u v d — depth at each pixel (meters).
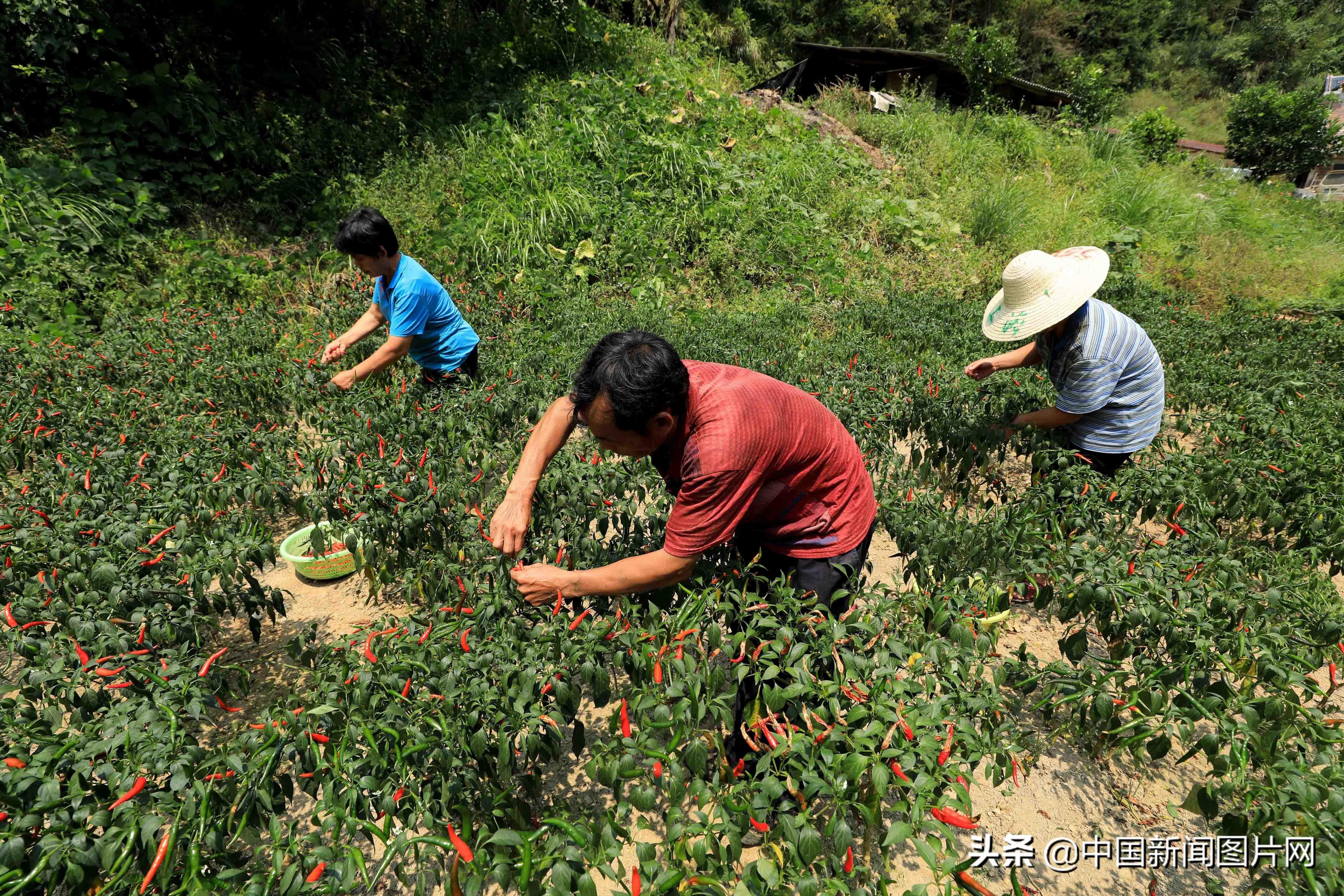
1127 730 2.20
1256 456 3.61
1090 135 15.84
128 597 2.29
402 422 3.56
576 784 2.55
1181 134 20.78
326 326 5.55
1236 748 1.93
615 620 2.06
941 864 1.74
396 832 2.19
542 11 12.16
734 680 1.86
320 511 3.01
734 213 8.45
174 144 7.49
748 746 2.32
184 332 4.97
